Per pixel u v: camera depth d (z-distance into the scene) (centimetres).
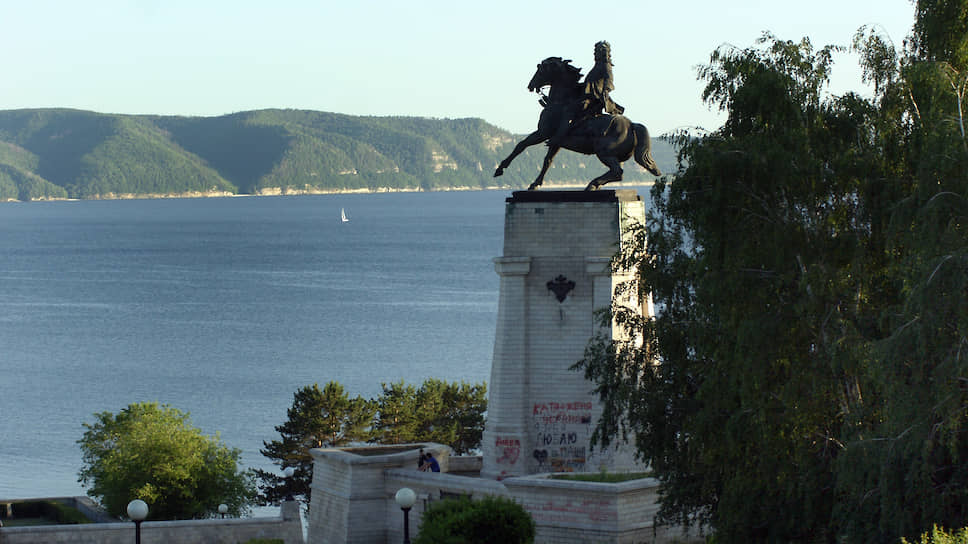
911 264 3503
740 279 3978
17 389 14662
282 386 14562
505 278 5366
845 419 3806
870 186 3988
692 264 4234
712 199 4044
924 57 4491
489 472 5338
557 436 5319
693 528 4953
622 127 5428
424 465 5425
